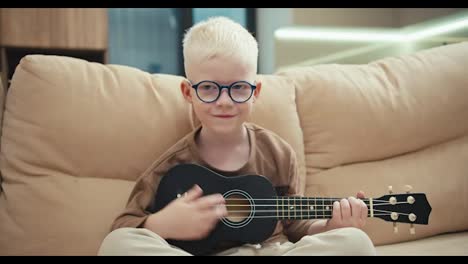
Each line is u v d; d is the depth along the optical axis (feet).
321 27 10.45
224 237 3.50
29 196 3.99
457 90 4.82
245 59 3.66
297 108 4.84
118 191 4.19
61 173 4.15
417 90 4.82
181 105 4.49
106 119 4.24
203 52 3.62
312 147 4.76
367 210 3.57
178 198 3.43
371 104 4.73
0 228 3.89
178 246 3.43
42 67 4.25
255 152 3.90
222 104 3.59
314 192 4.58
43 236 3.89
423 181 4.55
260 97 4.61
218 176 3.61
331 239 3.08
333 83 4.84
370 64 5.20
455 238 4.42
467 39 7.62
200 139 3.92
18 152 4.10
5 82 4.94
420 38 9.53
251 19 12.23
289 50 10.39
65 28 9.71
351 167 4.70
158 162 3.79
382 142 4.70
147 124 4.33
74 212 3.99
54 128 4.13
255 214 3.61
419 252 4.01
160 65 12.03
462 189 4.56
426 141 4.77
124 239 3.07
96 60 10.36
